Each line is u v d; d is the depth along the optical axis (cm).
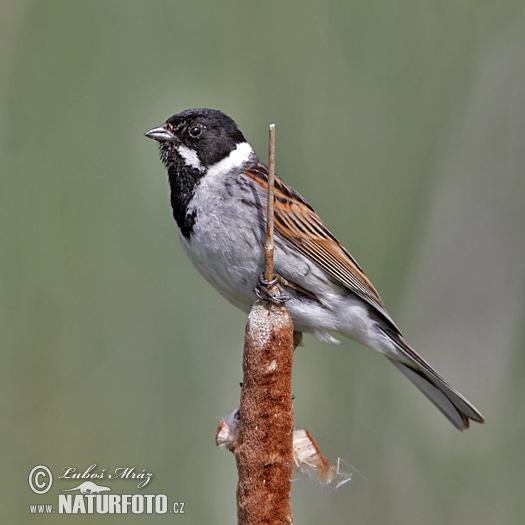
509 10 1177
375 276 1112
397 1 1125
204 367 1073
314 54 1091
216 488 1047
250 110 1070
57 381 1045
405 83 1127
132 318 1061
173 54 1060
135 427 1047
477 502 1091
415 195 1126
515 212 1170
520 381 1166
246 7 1075
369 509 1078
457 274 1166
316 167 1086
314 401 1105
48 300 1049
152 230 1065
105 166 1052
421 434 1117
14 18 1036
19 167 1039
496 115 1174
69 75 1044
